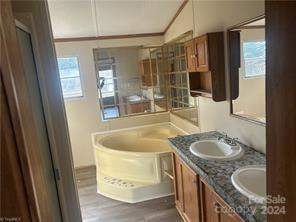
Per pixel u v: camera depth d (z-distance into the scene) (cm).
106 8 312
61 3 284
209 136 257
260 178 170
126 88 435
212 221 183
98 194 337
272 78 71
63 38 395
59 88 167
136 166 326
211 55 235
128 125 443
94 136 415
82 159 436
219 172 176
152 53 434
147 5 314
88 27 368
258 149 205
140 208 296
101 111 429
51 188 160
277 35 67
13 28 71
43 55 161
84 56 409
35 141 79
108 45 414
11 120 61
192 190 213
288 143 67
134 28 395
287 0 62
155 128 432
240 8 203
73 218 184
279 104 69
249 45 199
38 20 158
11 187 60
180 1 313
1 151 58
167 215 278
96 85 421
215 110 269
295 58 61
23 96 71
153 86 444
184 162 222
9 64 62
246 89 210
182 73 363
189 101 345
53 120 168
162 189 316
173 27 372
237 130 231
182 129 392
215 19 243
